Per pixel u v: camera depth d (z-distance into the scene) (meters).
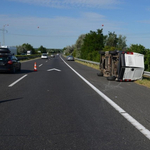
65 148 4.46
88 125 5.84
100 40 60.69
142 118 6.50
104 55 17.69
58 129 5.52
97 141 4.81
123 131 5.44
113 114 6.88
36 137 5.00
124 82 14.52
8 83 13.02
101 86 12.56
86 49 59.44
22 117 6.45
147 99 9.15
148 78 17.00
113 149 4.43
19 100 8.59
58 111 7.14
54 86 12.22
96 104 8.15
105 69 16.92
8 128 5.55
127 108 7.62
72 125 5.82
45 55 65.56
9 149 4.39
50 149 4.41
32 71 21.42
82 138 4.97
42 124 5.87
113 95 9.92
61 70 23.62
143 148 4.50
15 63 19.55
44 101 8.50
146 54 26.53
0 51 19.12
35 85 12.42
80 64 38.31
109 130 5.49
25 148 4.44
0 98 8.91
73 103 8.27
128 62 14.20
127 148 4.49
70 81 14.48
